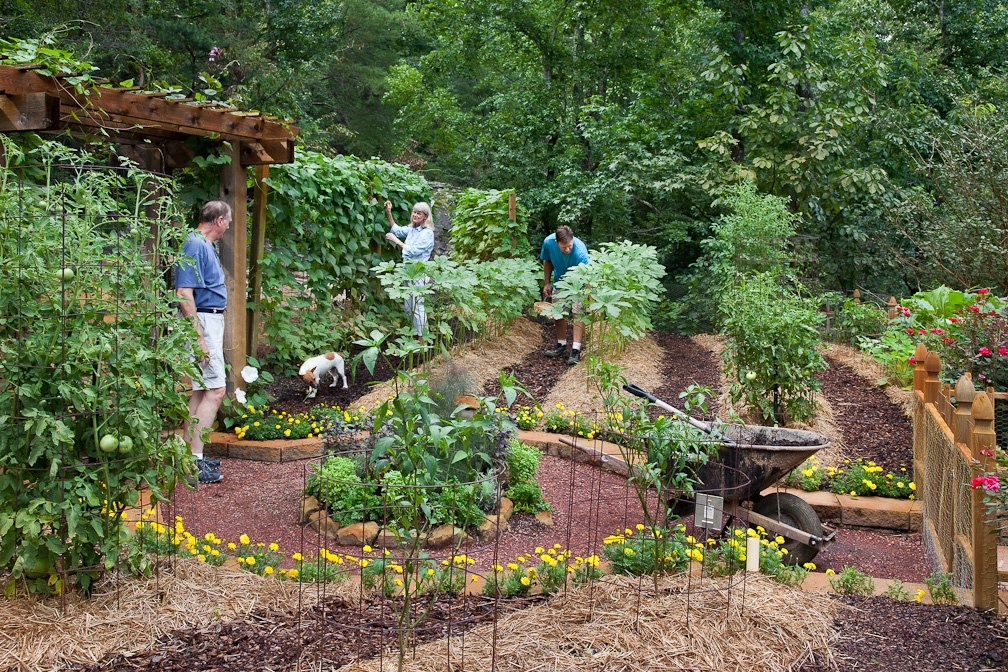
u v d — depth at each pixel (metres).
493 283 10.38
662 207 16.41
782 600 3.86
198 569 4.07
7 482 3.59
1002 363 7.93
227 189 7.50
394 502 3.34
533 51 18.19
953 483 4.74
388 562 4.38
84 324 3.68
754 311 7.86
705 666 3.29
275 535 5.26
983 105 13.77
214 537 4.66
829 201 14.35
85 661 3.31
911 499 6.60
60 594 3.71
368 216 9.94
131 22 15.74
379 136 27.34
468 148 20.03
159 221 4.25
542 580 4.12
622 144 16.27
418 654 3.32
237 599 3.83
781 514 5.36
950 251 11.67
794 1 16.00
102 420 3.73
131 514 5.18
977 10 20.83
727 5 16.09
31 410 3.51
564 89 18.14
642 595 3.85
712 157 14.35
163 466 3.96
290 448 6.89
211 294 6.17
